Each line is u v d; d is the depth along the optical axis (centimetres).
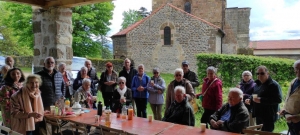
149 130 326
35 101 352
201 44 1611
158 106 543
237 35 2030
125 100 474
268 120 386
